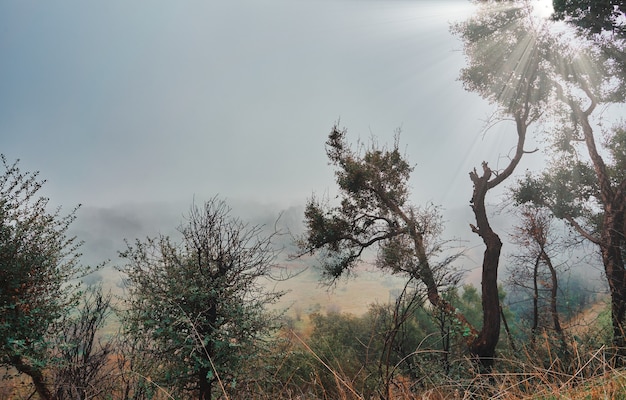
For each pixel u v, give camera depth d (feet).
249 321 27.30
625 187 54.65
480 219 49.70
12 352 23.04
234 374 24.91
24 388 22.84
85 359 21.11
